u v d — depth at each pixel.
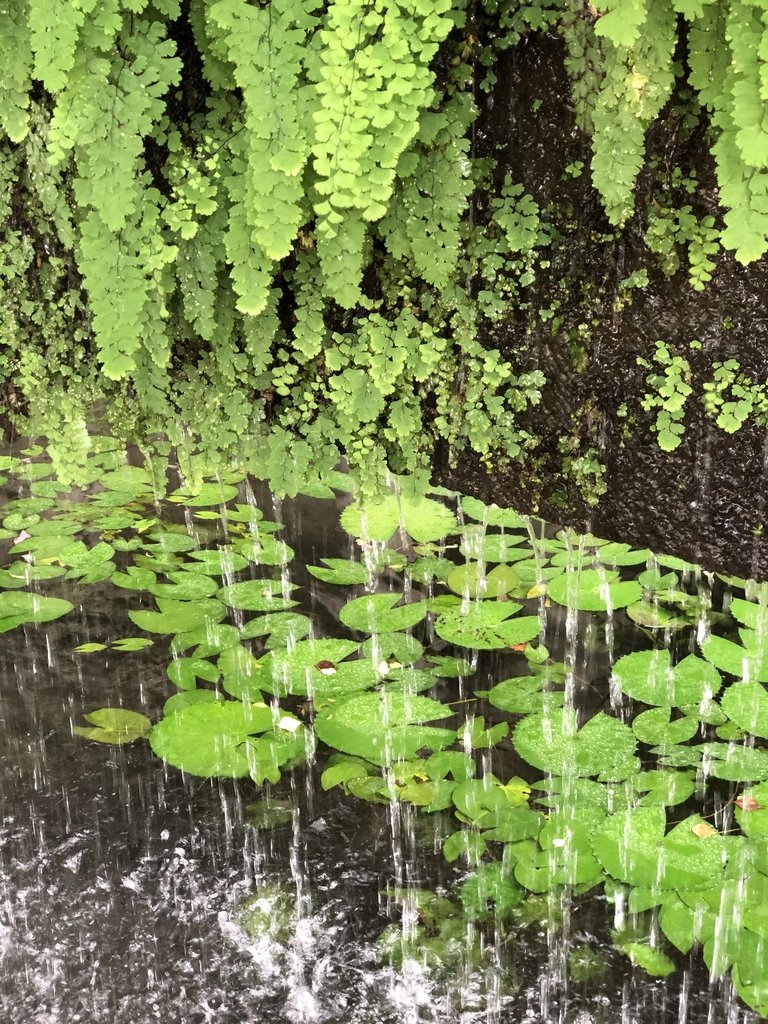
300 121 1.93
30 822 2.35
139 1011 1.93
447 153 2.13
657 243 2.13
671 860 2.20
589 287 2.26
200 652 2.94
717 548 2.35
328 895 2.17
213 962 2.03
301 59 1.96
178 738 2.59
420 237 2.18
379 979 1.98
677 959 1.99
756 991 1.91
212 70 2.13
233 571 3.38
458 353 2.43
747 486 2.27
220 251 2.28
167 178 2.30
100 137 2.03
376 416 2.48
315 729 2.62
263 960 2.04
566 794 2.39
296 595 3.23
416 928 2.07
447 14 2.04
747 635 3.00
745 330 2.14
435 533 3.61
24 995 1.96
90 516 3.77
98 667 2.88
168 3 2.01
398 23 1.83
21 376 2.75
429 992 1.95
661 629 3.04
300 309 2.36
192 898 2.16
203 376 2.61
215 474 4.11
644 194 2.12
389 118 1.86
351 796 2.41
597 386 2.33
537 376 2.38
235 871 2.22
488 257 2.31
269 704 2.72
